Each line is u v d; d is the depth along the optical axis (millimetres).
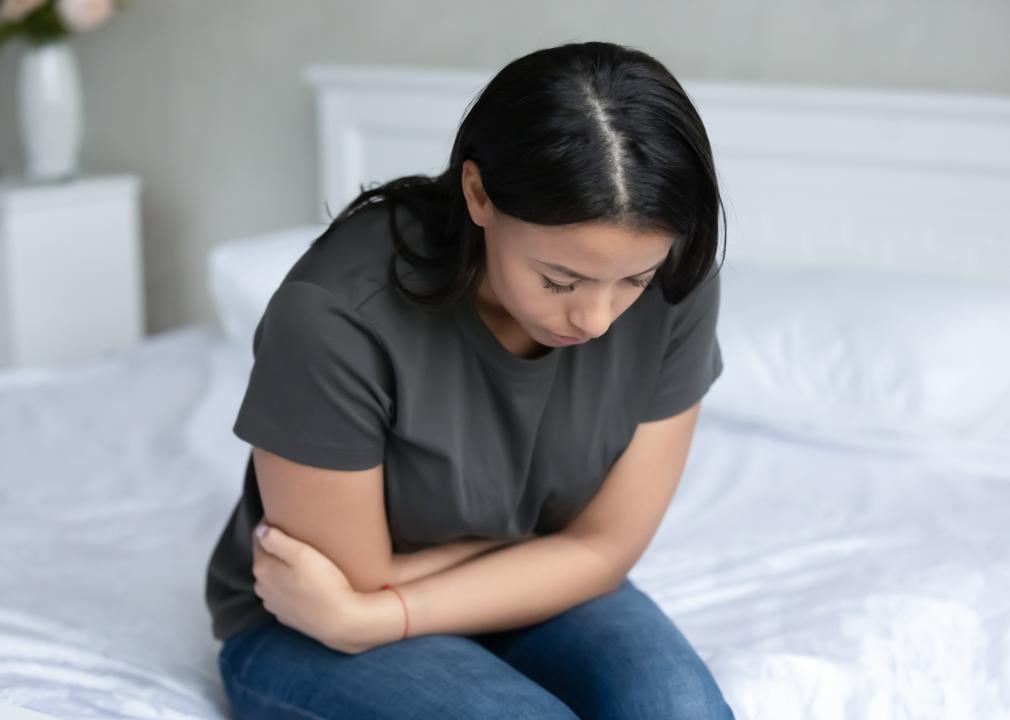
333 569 1119
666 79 928
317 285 1053
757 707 1206
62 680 1264
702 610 1452
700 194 938
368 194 1119
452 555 1214
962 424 1938
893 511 1757
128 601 1502
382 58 2896
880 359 1981
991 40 2275
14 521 1746
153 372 2447
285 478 1093
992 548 1603
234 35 3059
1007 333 1975
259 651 1181
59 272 2988
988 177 2219
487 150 937
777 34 2465
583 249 911
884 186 2307
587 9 2643
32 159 3021
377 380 1065
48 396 2324
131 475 1938
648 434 1206
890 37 2363
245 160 3125
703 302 1178
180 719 1210
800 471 1919
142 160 3264
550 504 1212
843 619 1376
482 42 2771
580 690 1127
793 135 2355
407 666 1097
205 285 3275
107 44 3229
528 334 1102
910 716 1291
